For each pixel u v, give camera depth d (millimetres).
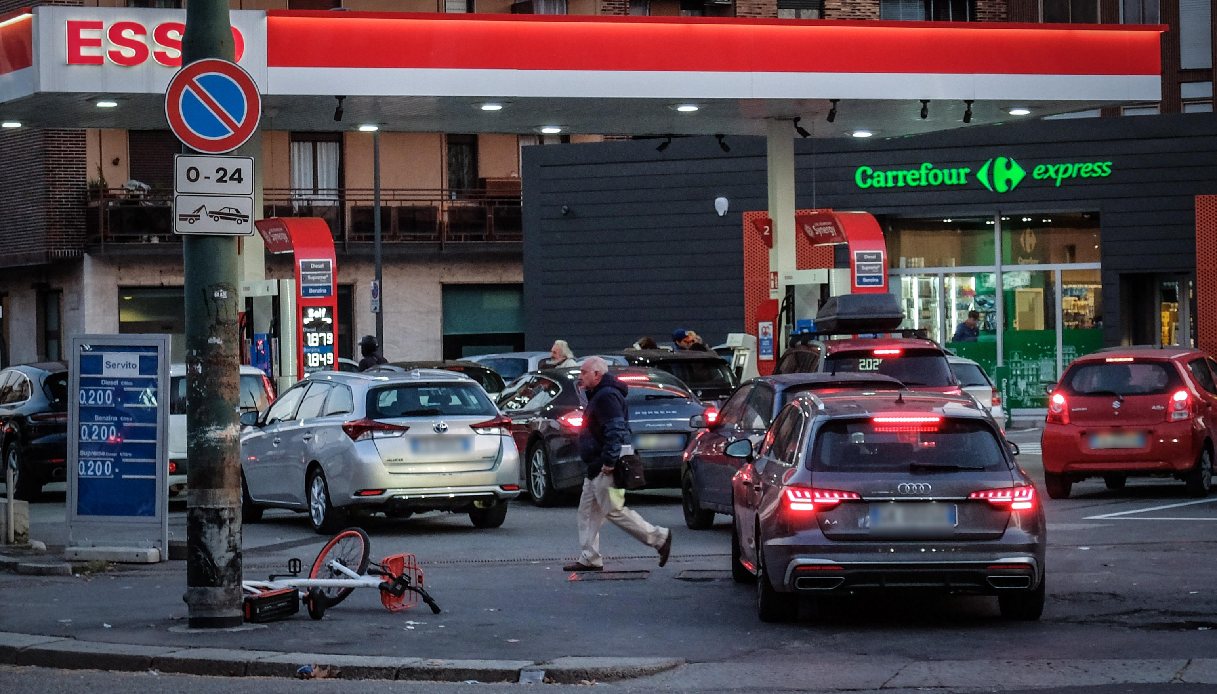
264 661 19562
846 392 23797
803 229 53406
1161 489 41031
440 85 45688
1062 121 70250
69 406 30234
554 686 18438
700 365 44625
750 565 24703
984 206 71125
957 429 21734
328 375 36531
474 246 90562
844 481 21172
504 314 92500
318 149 89062
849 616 22922
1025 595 21906
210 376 21922
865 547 20953
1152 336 71938
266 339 50156
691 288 76562
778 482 21906
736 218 75688
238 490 22219
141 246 83125
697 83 47125
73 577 28234
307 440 35625
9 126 51625
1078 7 87125
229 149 21938
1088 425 37875
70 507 30156
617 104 48250
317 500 35125
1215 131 69125
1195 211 69250
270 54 44781
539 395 42688
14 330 89188
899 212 71938
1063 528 32562
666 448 39000
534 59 46156
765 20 47469
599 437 27625
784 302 52094
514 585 26359
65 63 43906
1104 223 70000
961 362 48000
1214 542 29969
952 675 18484
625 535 34156
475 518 36188
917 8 91250
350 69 45219
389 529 36281
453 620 22766
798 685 18203
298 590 23109
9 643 20844
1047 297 71688
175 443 42188
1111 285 70000
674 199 76812
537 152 78875
